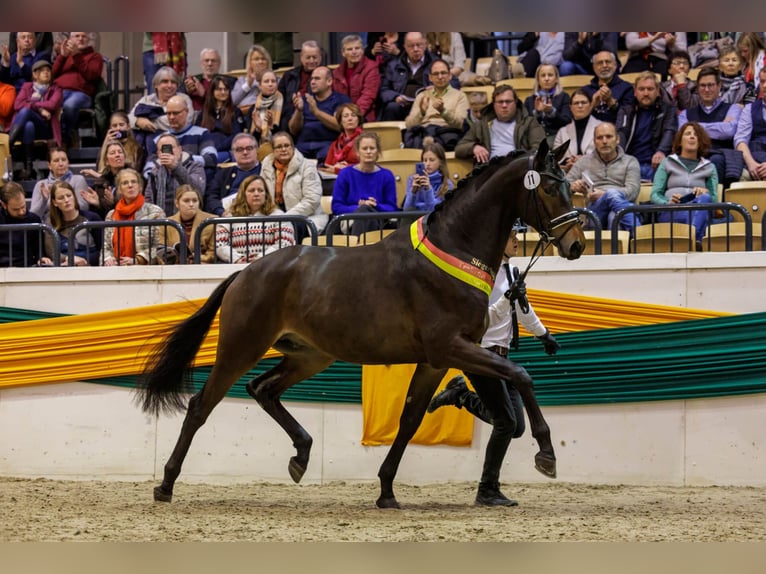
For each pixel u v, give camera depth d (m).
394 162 14.50
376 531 7.40
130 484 10.89
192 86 16.58
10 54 17.58
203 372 11.30
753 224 12.03
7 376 11.42
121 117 15.91
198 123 16.55
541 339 9.09
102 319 11.39
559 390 10.78
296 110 15.69
